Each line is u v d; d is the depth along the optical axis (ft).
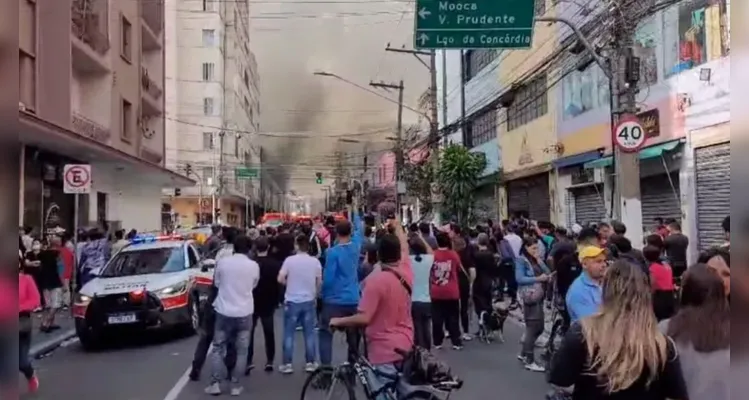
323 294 31.07
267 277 34.01
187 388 30.96
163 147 122.62
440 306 39.93
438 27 47.14
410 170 118.93
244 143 251.39
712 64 49.01
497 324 42.63
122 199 108.88
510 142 95.40
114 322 41.57
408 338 19.31
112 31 92.38
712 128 49.08
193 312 45.73
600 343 11.15
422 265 35.32
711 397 11.84
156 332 46.26
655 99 56.13
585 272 22.59
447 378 19.02
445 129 94.84
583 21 67.92
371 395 19.21
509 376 32.63
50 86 72.79
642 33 57.77
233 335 29.86
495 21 46.93
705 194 50.47
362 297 19.42
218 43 209.67
